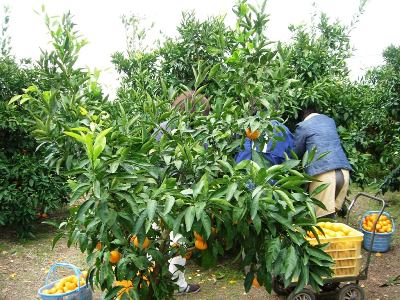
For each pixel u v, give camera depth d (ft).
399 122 25.22
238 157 10.23
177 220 6.04
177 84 18.51
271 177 6.38
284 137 8.45
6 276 16.21
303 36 18.69
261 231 6.97
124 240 6.97
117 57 21.17
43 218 23.39
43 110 8.21
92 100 9.45
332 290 13.58
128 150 6.17
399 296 13.97
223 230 7.12
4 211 19.38
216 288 14.69
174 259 13.11
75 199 5.70
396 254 17.76
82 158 7.61
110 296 7.07
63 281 12.26
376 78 31.45
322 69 18.60
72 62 8.90
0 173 19.35
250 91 8.36
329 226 13.08
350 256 12.29
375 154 29.12
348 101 18.08
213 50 9.62
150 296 7.78
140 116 9.50
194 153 7.84
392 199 27.55
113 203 6.26
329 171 13.64
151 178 6.88
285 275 6.46
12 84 20.43
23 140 20.38
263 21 8.48
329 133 14.03
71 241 7.33
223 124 8.15
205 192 6.18
